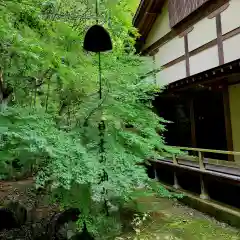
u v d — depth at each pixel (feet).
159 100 35.83
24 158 10.34
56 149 9.32
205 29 29.58
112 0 13.03
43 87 14.60
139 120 14.99
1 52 12.00
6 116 9.61
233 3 25.57
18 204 18.71
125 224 17.12
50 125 10.40
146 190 18.83
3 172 13.30
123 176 10.86
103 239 14.23
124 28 15.37
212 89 26.96
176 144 36.91
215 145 30.91
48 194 15.16
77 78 12.38
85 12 14.97
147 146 14.37
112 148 11.52
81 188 11.35
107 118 12.64
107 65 13.71
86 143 11.39
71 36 12.78
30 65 12.02
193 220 19.07
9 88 13.43
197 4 29.96
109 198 13.93
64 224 15.53
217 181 21.11
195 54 31.22
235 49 25.04
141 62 16.96
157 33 40.86
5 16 11.56
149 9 39.06
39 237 15.55
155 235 16.24
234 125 24.81
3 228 16.69
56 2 14.47
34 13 12.69
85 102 12.72
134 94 15.40
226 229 17.24
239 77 22.27
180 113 37.04
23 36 12.01
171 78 36.50
